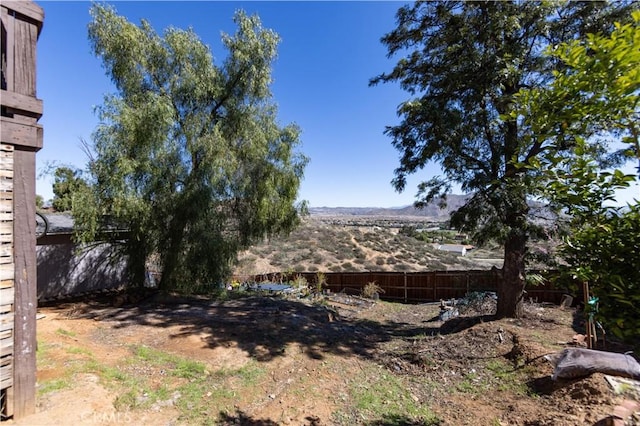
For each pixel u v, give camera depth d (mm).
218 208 9367
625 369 3688
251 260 20562
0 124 2652
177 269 8695
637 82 1504
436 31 7520
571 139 2432
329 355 6035
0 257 2662
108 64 8070
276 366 5242
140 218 7824
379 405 4270
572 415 3191
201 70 8953
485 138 6793
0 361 2678
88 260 9805
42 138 2896
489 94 6387
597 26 5926
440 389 4789
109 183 7320
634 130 1718
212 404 3877
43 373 3756
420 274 13805
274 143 10180
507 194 5770
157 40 8625
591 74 1612
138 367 4492
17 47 2768
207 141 8586
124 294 8930
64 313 7215
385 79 8344
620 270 1741
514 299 7312
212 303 8883
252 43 9352
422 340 7082
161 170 8102
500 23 5719
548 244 5098
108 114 7375
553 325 6840
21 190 2773
